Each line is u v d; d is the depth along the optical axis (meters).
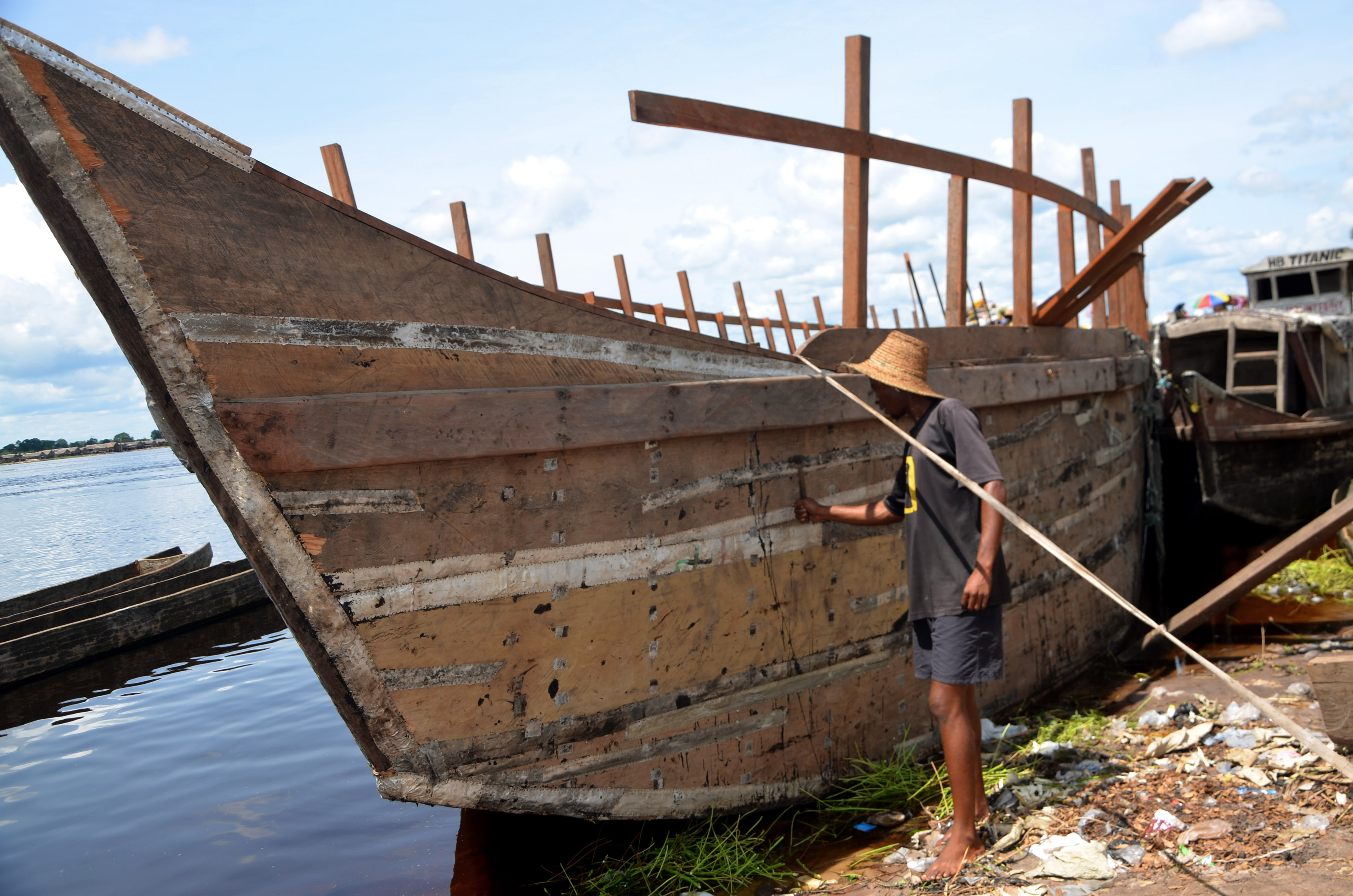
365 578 2.91
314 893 3.93
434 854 4.26
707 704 3.73
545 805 3.33
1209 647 6.35
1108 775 3.98
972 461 3.20
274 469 2.73
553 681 3.32
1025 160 5.76
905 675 4.55
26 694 8.79
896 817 3.91
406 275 2.98
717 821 3.95
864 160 4.32
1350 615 6.89
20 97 2.35
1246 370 11.09
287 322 2.76
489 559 3.14
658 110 3.23
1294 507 9.45
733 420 3.68
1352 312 11.82
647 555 3.51
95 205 2.46
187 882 4.16
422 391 2.99
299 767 5.75
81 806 5.38
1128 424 7.03
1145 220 5.22
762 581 3.88
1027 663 5.34
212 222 2.64
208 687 8.27
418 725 3.05
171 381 2.60
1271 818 3.31
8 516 33.06
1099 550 6.29
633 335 3.53
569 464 3.30
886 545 4.41
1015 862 3.23
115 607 11.13
